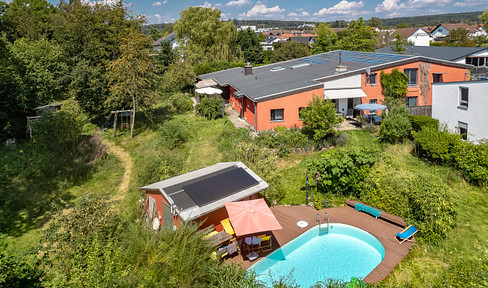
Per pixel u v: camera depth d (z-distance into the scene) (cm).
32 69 3058
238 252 1356
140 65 2978
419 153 2191
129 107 3275
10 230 1606
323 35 7738
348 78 3041
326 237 1459
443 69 3319
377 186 1630
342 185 1777
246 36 8631
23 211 1775
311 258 1316
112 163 2444
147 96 3133
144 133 3156
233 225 1247
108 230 1153
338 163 1733
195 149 2662
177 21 6269
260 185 1526
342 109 3166
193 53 6141
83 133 2850
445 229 1363
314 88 2792
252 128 2917
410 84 3275
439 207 1374
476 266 1021
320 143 2459
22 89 2833
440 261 1243
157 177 1934
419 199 1425
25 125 2836
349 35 6800
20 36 5003
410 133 2398
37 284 902
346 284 1055
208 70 5516
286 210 1717
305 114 2525
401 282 1085
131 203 1875
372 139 2547
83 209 1184
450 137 2014
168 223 1425
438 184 1468
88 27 3178
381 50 6162
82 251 1032
